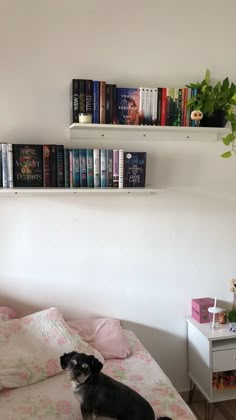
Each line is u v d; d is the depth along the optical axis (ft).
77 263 7.55
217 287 8.30
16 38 6.82
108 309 7.77
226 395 7.34
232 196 8.17
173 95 7.15
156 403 5.23
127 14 7.25
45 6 6.88
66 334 6.36
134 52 7.35
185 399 8.20
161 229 7.88
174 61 7.55
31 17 6.84
